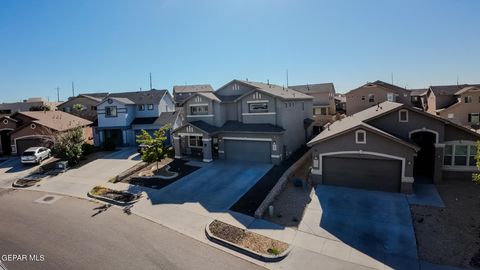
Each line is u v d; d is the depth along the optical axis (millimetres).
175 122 35719
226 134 26859
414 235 12469
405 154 16750
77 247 12344
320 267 10594
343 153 18375
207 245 12383
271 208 14898
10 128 33875
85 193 20016
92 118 44750
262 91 26078
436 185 18250
